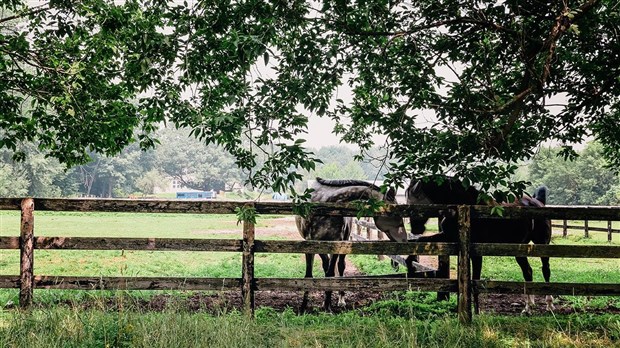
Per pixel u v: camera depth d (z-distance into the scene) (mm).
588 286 6910
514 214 6945
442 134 6188
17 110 8531
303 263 15117
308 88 5566
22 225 6656
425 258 16312
